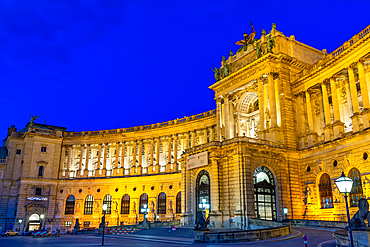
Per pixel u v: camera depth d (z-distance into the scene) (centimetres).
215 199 5172
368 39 4747
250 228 4731
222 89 7294
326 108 5534
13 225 8681
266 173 5472
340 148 5072
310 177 5588
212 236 3619
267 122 6072
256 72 6419
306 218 5481
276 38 6334
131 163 9531
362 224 2339
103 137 9681
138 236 5116
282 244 3119
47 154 9481
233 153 5203
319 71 5669
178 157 9044
